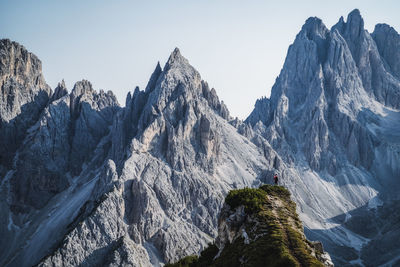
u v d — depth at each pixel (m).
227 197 54.34
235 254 43.75
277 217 47.19
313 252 40.72
